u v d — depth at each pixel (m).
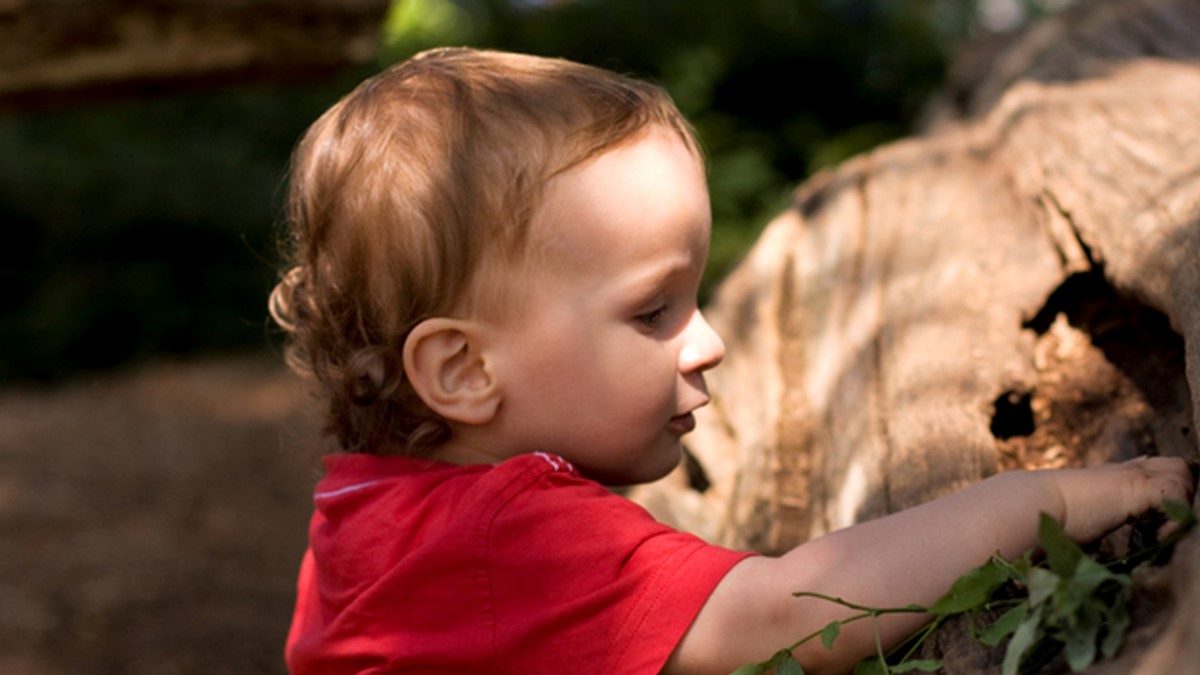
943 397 1.70
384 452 1.37
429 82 1.37
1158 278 1.55
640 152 1.30
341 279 1.35
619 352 1.29
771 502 1.77
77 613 4.23
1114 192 1.90
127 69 3.39
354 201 1.33
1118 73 2.79
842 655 1.16
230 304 8.90
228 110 9.74
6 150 8.95
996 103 3.02
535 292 1.28
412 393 1.34
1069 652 0.95
